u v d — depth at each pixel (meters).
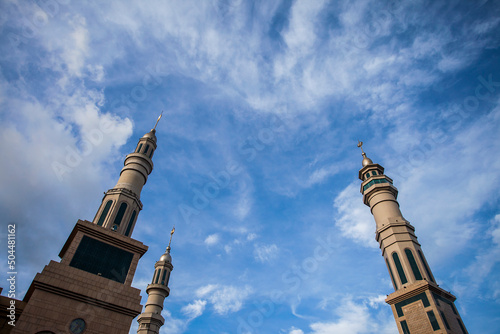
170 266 67.50
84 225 38.44
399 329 44.59
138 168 50.97
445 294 45.75
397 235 52.03
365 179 64.56
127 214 44.59
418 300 44.38
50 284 32.66
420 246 52.22
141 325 57.56
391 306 47.03
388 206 56.69
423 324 42.25
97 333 32.41
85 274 35.22
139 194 49.09
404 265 48.62
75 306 32.94
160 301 61.62
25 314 30.48
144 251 41.09
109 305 34.50
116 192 46.06
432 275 48.19
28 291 34.59
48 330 30.44
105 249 38.81
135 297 36.53
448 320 42.19
